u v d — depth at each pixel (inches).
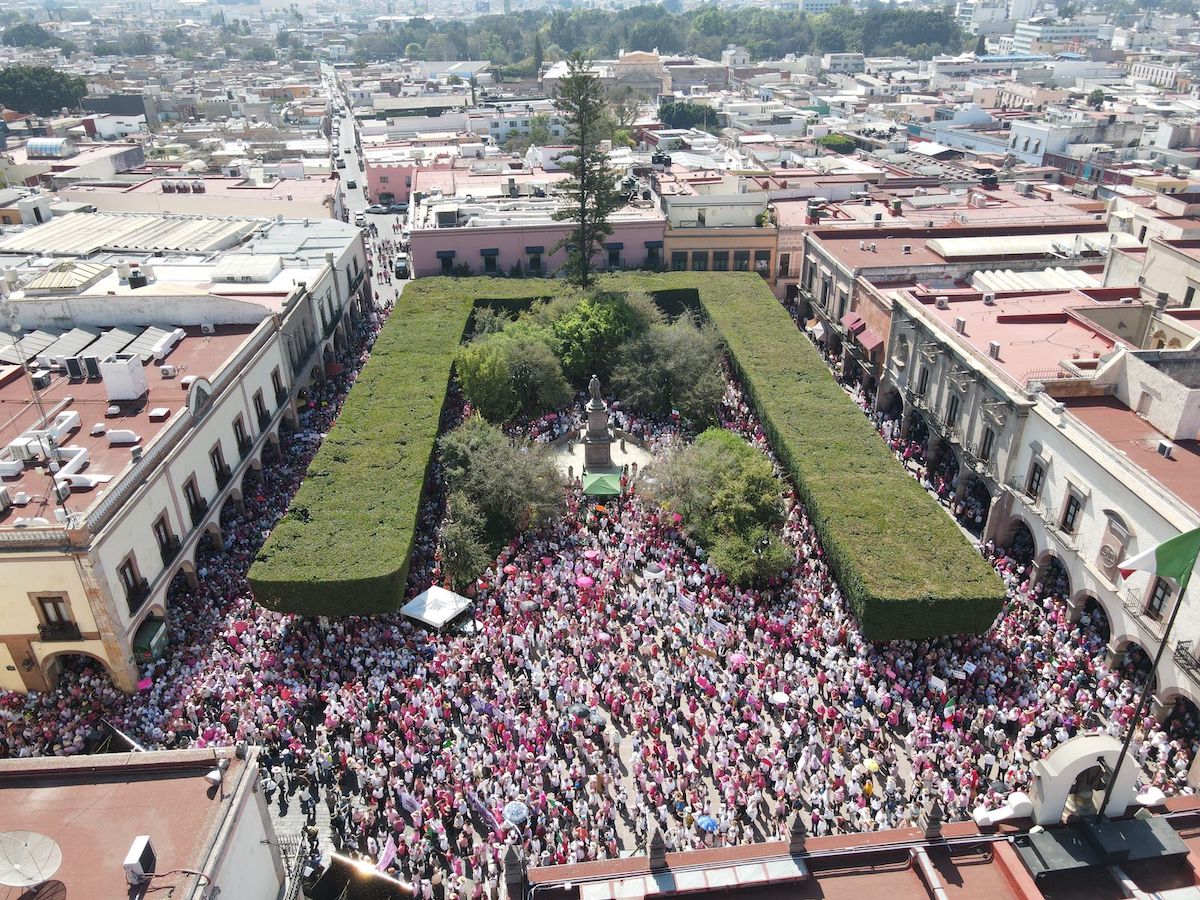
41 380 2402.8
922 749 1646.2
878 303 3036.4
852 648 1921.8
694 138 6515.8
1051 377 2220.7
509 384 2896.2
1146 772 1563.7
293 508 2206.0
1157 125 6481.3
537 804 1552.7
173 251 3567.9
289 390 2886.3
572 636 1967.3
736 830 1528.1
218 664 1882.4
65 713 1777.8
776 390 2802.7
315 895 1425.9
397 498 2251.5
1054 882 987.3
